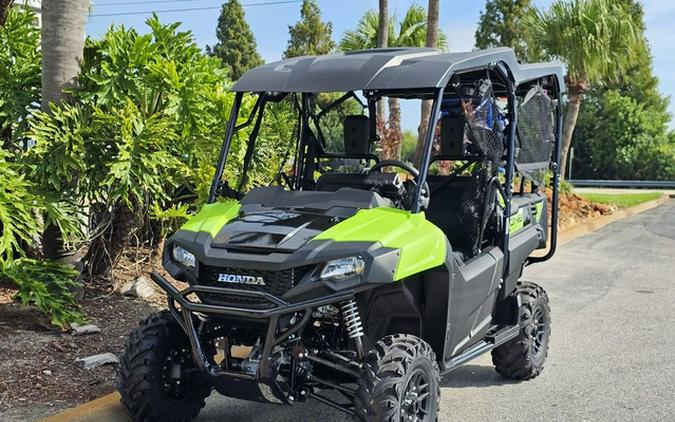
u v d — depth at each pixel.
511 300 5.85
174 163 6.96
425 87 4.50
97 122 6.64
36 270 6.21
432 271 4.52
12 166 6.16
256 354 4.16
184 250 4.39
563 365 6.52
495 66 5.14
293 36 47.44
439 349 4.69
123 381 4.46
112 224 7.38
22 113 6.86
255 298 4.10
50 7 6.62
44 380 5.20
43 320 6.18
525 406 5.50
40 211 6.51
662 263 11.90
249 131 7.72
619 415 5.32
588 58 19.64
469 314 4.92
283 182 6.11
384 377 4.00
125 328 6.37
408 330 4.72
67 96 6.73
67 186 6.74
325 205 4.66
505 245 5.42
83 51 6.97
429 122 4.61
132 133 6.70
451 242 5.43
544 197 6.65
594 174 49.03
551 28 20.02
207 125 7.54
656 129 47.84
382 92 5.61
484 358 6.77
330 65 4.79
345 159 5.68
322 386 4.39
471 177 5.43
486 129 5.21
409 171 4.89
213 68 8.21
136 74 7.18
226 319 4.28
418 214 4.45
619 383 6.03
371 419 3.96
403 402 4.05
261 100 5.23
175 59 7.56
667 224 17.77
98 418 4.69
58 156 6.47
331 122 5.69
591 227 16.81
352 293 3.96
